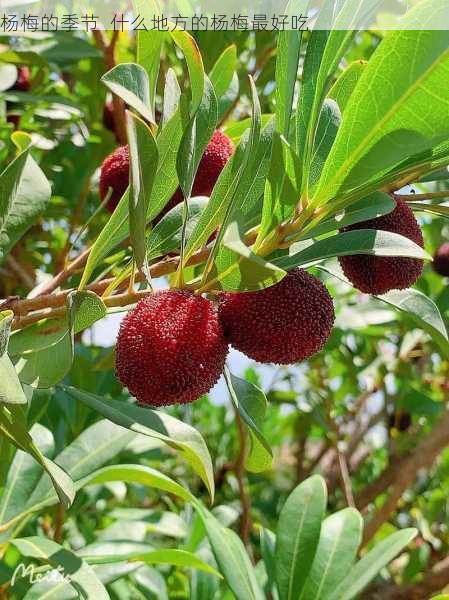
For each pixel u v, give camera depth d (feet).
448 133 0.36
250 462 0.52
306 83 0.43
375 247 0.44
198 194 0.58
